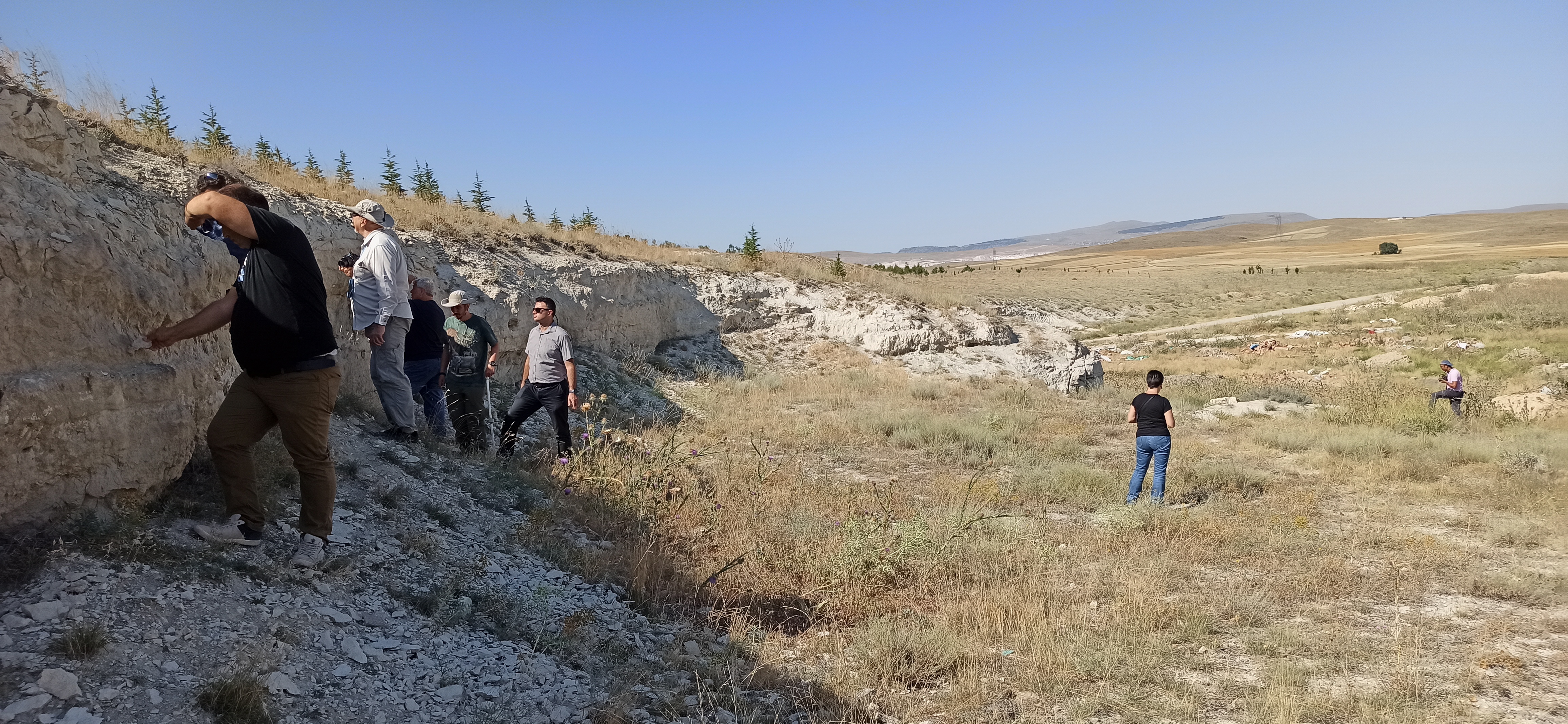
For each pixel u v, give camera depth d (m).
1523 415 15.51
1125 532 7.38
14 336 3.32
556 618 4.60
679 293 17.58
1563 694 4.24
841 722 3.85
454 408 7.95
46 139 4.29
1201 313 50.75
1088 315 51.47
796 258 23.39
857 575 5.71
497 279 12.38
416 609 4.21
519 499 6.59
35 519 3.39
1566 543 7.26
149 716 2.82
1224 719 3.97
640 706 3.84
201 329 3.73
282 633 3.51
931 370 18.75
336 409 7.11
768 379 16.52
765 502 7.62
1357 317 40.78
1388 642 4.97
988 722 3.91
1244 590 5.82
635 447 8.71
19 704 2.65
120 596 3.29
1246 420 15.66
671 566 5.74
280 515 4.57
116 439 3.71
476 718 3.52
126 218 4.30
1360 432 13.49
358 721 3.23
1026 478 9.64
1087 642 4.75
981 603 5.33
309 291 3.84
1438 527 8.00
